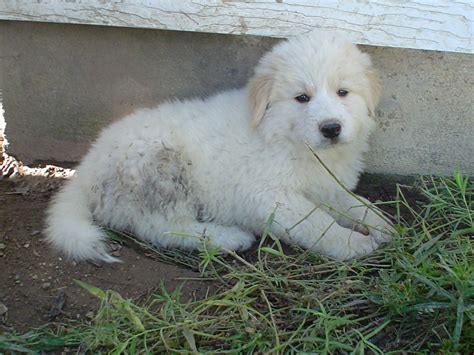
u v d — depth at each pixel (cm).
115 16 103
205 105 100
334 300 79
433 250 84
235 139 95
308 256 89
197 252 95
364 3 98
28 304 81
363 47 102
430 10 97
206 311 79
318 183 96
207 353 70
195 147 95
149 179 93
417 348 73
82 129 115
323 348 72
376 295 79
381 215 95
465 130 106
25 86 113
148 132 94
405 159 109
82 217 94
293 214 93
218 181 96
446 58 101
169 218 95
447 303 72
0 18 106
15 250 91
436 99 104
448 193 101
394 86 104
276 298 81
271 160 93
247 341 73
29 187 111
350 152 97
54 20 105
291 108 90
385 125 107
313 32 95
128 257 91
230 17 101
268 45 105
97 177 95
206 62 108
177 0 101
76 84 112
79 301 82
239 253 95
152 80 110
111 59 109
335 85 89
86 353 73
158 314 76
